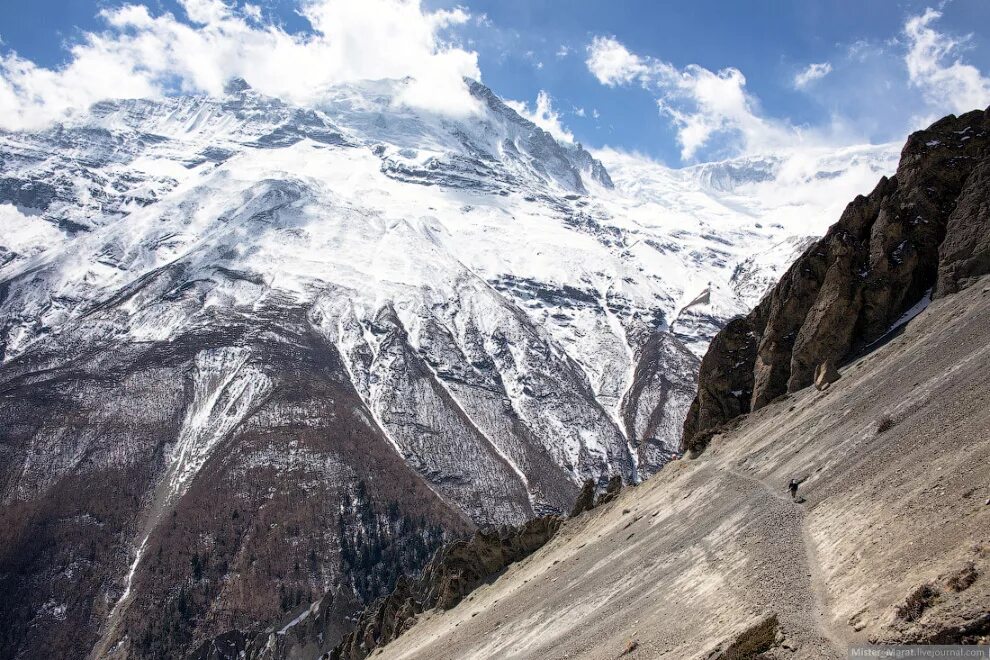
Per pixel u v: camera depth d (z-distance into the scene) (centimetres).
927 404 4544
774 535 4300
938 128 7762
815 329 7394
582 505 9856
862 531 3609
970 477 3300
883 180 8050
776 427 6600
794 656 2905
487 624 7238
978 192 6850
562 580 6850
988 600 2477
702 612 3884
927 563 2919
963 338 5112
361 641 12694
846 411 5550
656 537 5997
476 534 10306
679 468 7681
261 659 17462
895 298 7162
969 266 6538
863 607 2953
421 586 13212
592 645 4572
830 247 8012
